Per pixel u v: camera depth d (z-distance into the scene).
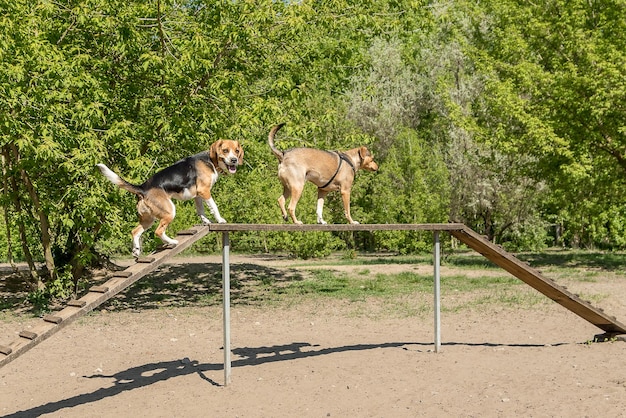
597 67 21.27
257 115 15.28
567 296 9.68
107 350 10.72
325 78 19.75
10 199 16.34
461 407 7.04
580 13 22.22
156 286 19.22
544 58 23.95
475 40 27.42
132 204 15.67
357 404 7.25
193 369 9.17
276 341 11.17
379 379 8.29
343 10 17.33
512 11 24.22
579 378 8.09
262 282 19.83
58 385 8.56
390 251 35.00
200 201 7.92
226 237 8.22
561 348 10.00
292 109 16.20
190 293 17.91
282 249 34.50
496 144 23.53
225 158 7.55
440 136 33.84
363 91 33.34
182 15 16.56
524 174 25.05
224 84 15.47
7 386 8.61
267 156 20.12
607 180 23.06
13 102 12.99
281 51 17.88
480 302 15.01
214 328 12.62
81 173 13.84
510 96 22.34
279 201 8.34
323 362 9.31
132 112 16.36
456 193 29.58
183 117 15.27
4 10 13.78
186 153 16.58
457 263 25.31
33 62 13.55
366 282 19.31
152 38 16.31
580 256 27.89
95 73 15.12
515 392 7.54
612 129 21.47
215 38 15.76
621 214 31.06
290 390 7.89
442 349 10.09
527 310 13.84
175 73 14.91
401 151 29.59
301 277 21.00
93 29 15.55
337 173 8.60
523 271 9.56
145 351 10.57
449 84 31.55
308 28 17.00
